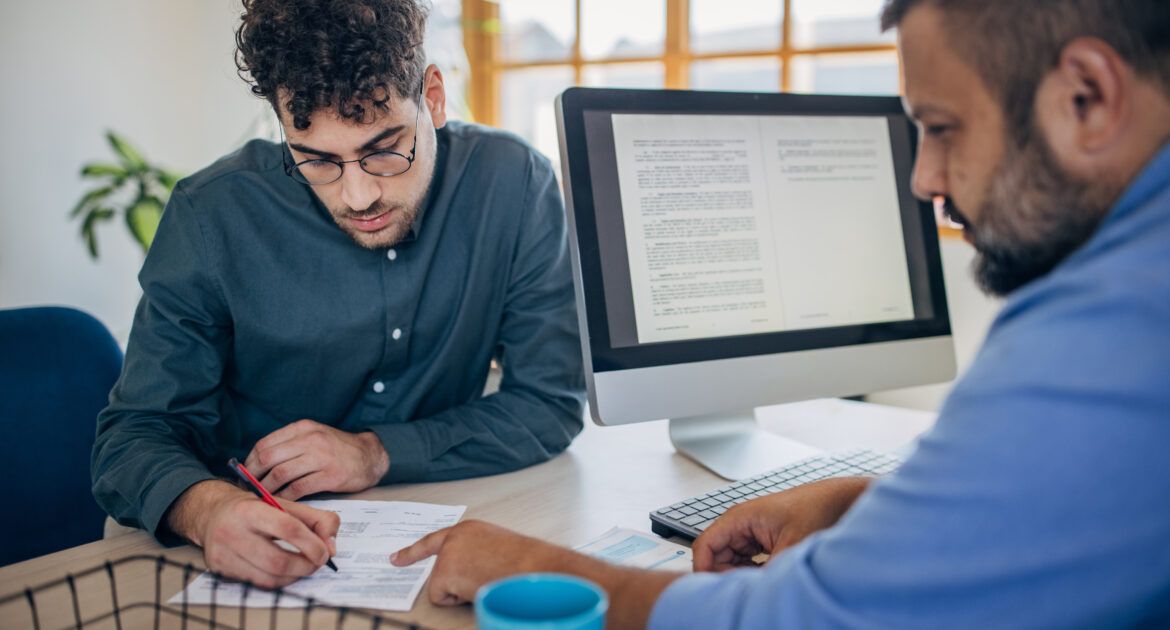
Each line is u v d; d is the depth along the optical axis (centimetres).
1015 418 47
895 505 51
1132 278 47
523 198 138
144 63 331
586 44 329
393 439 115
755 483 106
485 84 352
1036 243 56
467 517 102
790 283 123
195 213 123
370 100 104
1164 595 47
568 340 136
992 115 55
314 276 129
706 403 116
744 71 296
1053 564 46
